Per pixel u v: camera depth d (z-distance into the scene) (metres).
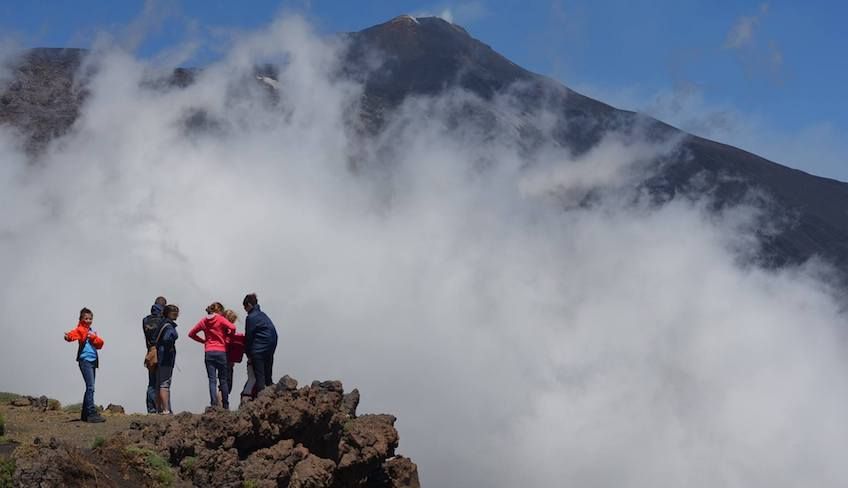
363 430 19.08
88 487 14.09
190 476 15.88
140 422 17.22
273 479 16.30
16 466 13.77
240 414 16.80
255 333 19.53
